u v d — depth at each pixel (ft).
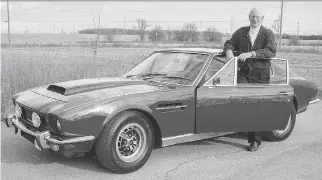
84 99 13.02
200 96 14.84
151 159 15.33
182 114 14.53
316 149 17.46
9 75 25.66
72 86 14.20
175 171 14.02
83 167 14.10
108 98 13.03
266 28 17.02
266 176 13.74
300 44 203.31
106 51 83.87
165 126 14.14
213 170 14.25
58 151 12.37
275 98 16.52
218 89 15.31
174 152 16.39
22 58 29.53
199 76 15.40
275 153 16.71
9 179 12.82
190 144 17.70
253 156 16.19
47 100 13.56
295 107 19.81
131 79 16.24
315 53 119.85
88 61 31.71
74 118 12.23
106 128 12.80
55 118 12.35
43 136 12.63
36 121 13.23
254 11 16.58
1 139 17.42
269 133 18.28
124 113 13.15
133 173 13.66
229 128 15.70
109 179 13.02
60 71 28.48
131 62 40.52
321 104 28.78
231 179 13.34
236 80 16.03
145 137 13.87
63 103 12.91
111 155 12.94
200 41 179.63
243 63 16.78
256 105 16.08
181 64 16.56
